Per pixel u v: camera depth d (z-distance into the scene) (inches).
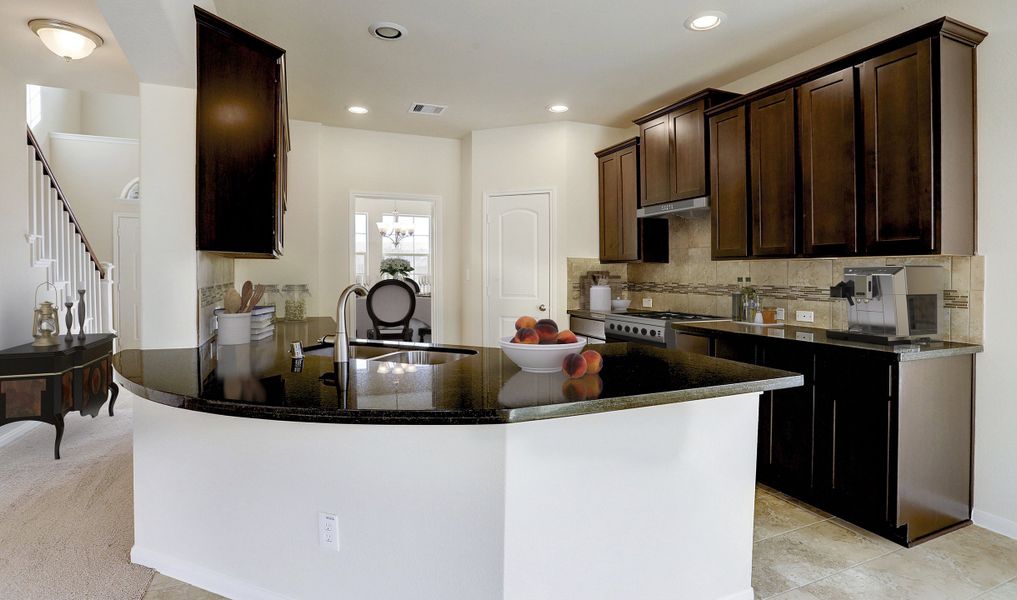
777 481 122.8
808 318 138.5
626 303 190.9
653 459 71.3
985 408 105.5
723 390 66.0
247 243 100.2
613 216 193.9
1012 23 99.6
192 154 98.8
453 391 63.0
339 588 70.0
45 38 109.0
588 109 185.3
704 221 172.6
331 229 205.6
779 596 83.0
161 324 97.8
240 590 77.2
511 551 62.4
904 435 98.1
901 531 98.6
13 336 141.4
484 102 177.9
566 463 65.5
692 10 117.5
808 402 113.6
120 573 85.7
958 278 108.5
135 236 290.0
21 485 122.8
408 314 189.5
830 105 116.5
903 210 103.0
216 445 78.2
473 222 212.4
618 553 69.3
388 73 152.9
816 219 120.0
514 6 115.7
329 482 69.9
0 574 85.8
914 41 100.7
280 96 103.1
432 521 65.1
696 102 154.3
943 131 98.7
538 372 74.5
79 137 279.3
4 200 136.4
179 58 87.0
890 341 105.4
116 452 144.7
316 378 71.4
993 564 92.7
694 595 75.1
